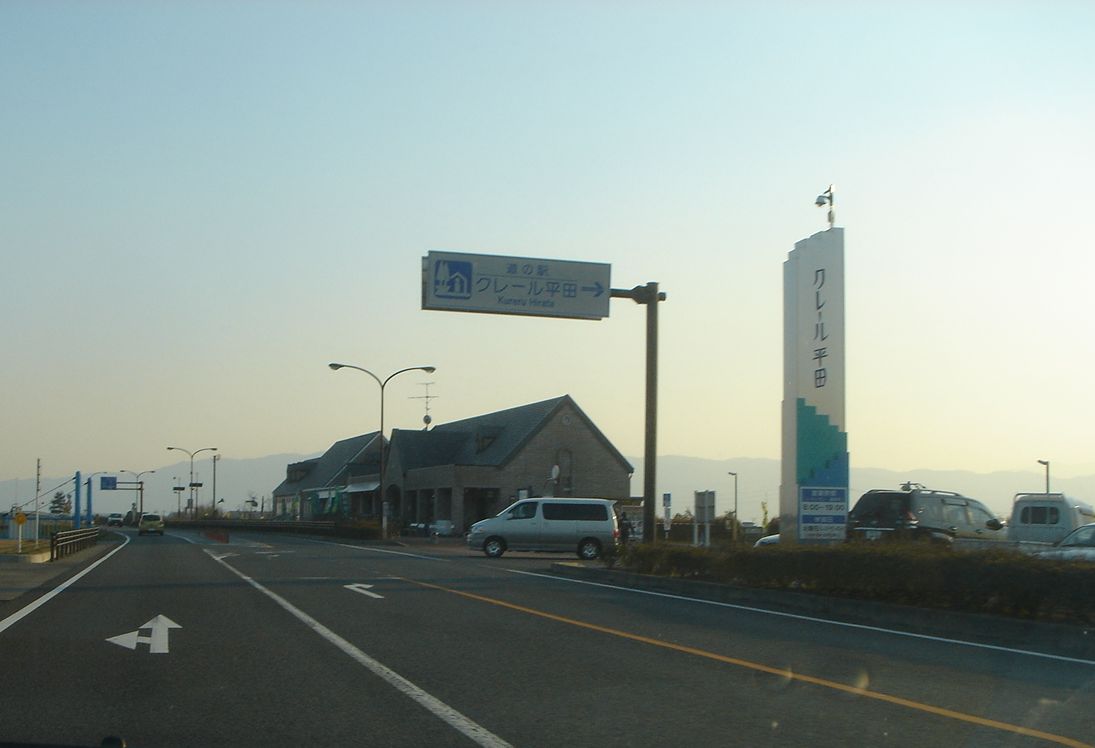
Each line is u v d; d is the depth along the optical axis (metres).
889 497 27.48
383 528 55.69
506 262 25.23
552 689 10.11
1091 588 13.96
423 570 27.84
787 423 23.47
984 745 8.02
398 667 11.34
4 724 8.56
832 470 22.69
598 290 25.62
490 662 11.71
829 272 22.88
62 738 8.07
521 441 66.44
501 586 22.38
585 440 68.25
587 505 37.78
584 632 14.37
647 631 14.55
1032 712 9.21
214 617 16.11
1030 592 14.66
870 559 17.28
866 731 8.42
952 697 9.84
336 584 22.66
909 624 15.68
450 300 24.83
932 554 16.59
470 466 65.00
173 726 8.50
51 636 13.93
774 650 12.80
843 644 13.41
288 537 67.50
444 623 15.34
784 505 23.36
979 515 27.72
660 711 9.12
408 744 7.93
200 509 173.62
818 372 22.88
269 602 18.52
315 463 114.75
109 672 11.05
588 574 25.48
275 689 10.08
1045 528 26.45
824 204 23.34
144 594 20.25
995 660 12.16
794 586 19.30
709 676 10.88
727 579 21.08
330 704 9.37
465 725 8.54
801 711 9.16
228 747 7.82
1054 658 12.35
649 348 26.20
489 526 37.41
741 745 7.93
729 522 52.75
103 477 121.81
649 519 26.08
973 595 15.63
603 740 8.07
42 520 87.06
